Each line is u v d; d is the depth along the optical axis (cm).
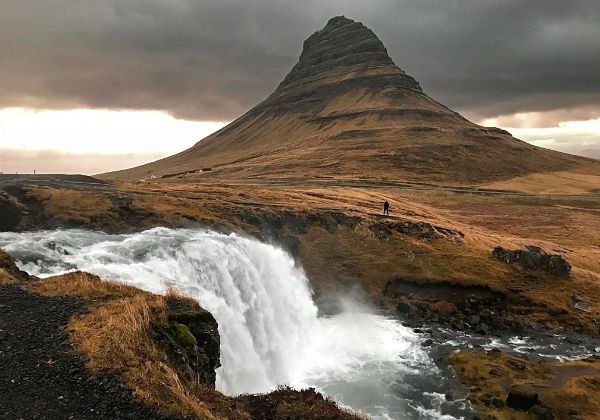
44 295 2241
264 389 3397
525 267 6331
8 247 3947
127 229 5588
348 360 4303
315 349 4622
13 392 1465
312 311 5469
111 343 1741
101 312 1991
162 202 6569
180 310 2208
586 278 6306
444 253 6575
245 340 3553
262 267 5062
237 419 1698
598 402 3309
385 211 8094
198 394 1736
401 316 5459
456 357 4234
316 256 6462
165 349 1883
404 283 5959
